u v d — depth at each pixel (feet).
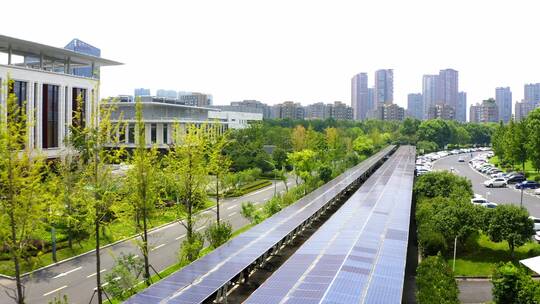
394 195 131.54
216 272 64.08
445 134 494.59
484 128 570.87
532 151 240.73
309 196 138.51
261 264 79.77
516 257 109.60
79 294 87.40
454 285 71.31
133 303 52.75
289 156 195.11
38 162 64.80
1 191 60.13
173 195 148.05
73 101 185.88
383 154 307.37
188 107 296.92
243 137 266.77
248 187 212.02
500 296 76.48
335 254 68.54
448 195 148.15
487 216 109.81
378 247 72.90
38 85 169.07
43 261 102.42
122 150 81.30
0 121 61.72
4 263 98.68
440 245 100.94
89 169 78.74
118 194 86.38
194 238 100.12
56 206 74.38
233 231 131.34
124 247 117.50
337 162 258.37
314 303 49.70
